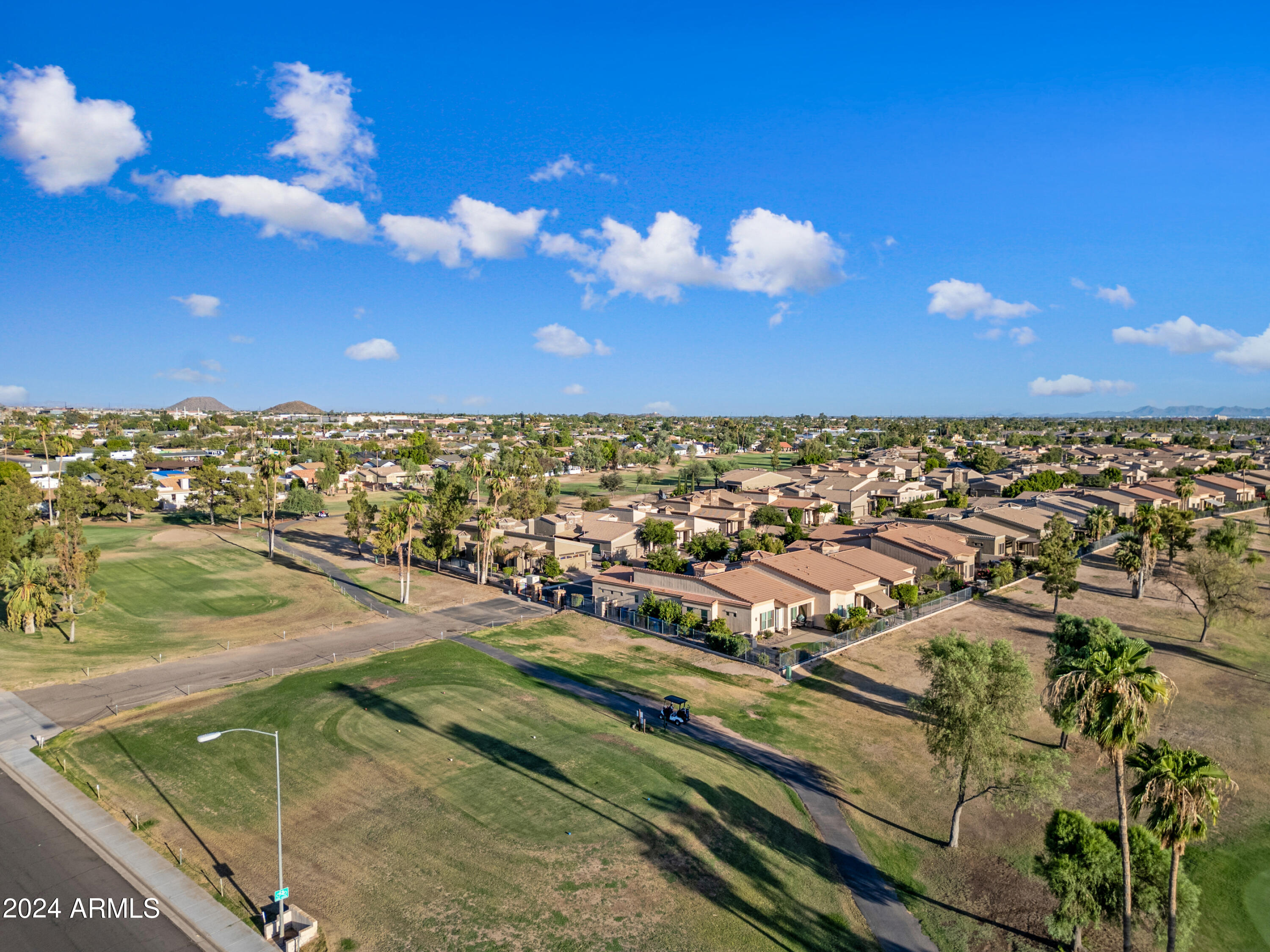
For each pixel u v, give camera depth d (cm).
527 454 19575
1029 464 19200
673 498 14238
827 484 15362
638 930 2939
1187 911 2911
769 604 7206
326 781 4072
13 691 5422
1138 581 8512
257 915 2955
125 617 7475
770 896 3247
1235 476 16875
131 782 4038
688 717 5088
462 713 5072
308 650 6575
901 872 3553
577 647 6850
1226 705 5519
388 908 3020
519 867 3306
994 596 8638
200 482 13550
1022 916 3272
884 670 6253
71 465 15962
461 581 9500
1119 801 2848
